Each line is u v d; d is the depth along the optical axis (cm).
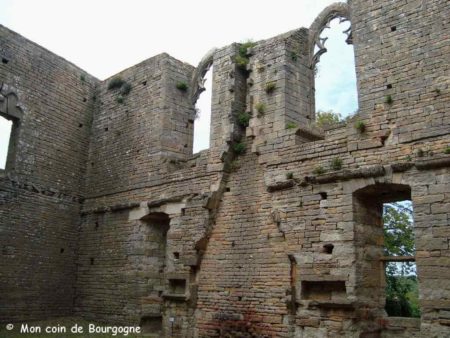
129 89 2205
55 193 2145
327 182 1387
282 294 1408
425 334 1116
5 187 1958
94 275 2067
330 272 1320
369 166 1313
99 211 2142
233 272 1557
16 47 2084
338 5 1656
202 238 1650
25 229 2002
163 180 1889
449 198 1150
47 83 2191
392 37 1368
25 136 2061
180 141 2019
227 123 1706
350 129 1377
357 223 1323
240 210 1602
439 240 1144
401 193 1348
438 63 1262
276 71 1652
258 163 1603
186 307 1655
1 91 1995
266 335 1416
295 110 1627
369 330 1284
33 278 1994
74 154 2258
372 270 1341
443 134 1206
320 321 1316
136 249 1920
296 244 1413
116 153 2161
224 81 1773
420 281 1148
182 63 2120
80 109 2325
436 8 1300
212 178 1703
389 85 1338
